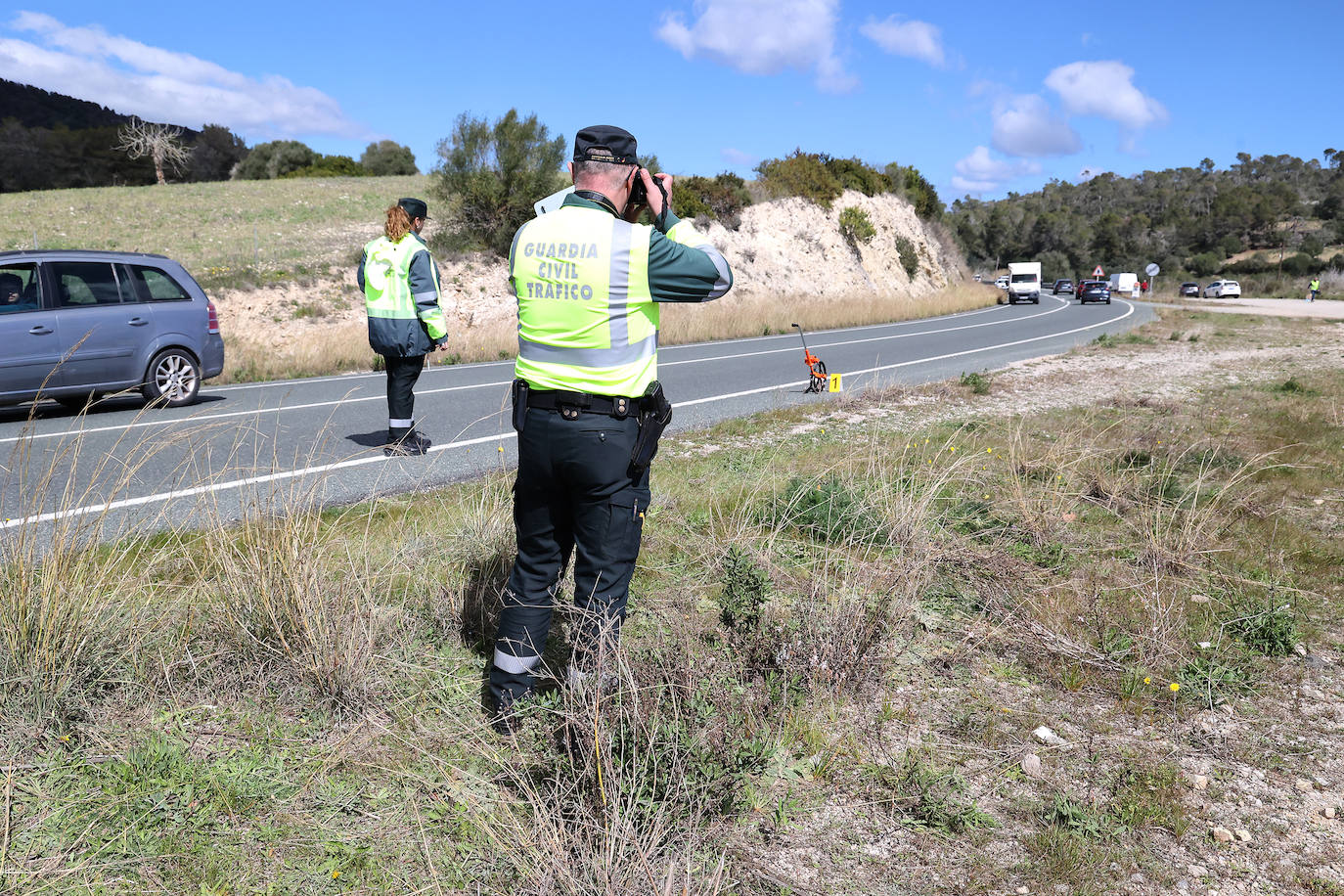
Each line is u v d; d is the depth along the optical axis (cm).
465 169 2391
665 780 221
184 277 957
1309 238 11019
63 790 225
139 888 194
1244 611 371
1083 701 306
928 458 629
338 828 219
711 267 251
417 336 628
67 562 273
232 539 327
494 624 331
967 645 346
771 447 702
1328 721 296
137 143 4662
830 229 3791
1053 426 789
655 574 393
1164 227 12575
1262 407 929
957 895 206
